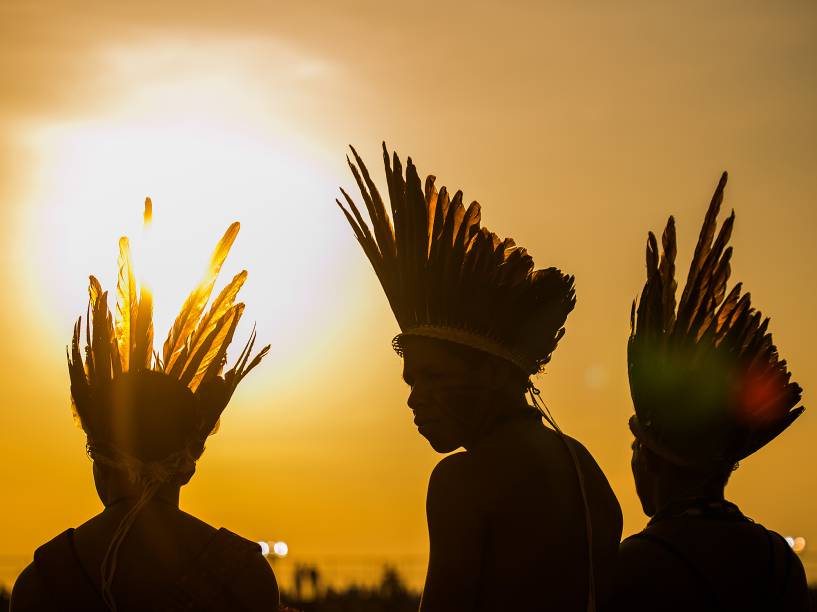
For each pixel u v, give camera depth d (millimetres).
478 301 4086
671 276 5137
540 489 3908
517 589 3822
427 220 4188
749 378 5035
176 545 4551
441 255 4129
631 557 4840
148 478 4605
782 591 4867
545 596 3820
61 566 4461
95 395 4703
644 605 4773
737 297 5117
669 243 5184
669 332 5055
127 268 5012
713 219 5211
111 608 4406
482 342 4066
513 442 3988
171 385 4715
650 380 5000
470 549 3869
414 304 4156
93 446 4680
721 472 4980
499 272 4117
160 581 4469
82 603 4422
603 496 4117
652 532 4910
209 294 5137
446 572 3863
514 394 4105
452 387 4066
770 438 5102
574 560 3881
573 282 4297
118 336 4887
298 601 16875
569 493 3971
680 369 4988
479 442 4047
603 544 4012
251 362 5008
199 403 4891
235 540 4633
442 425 4086
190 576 4496
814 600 11492
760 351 5102
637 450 5121
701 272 5141
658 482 5027
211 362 5016
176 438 4672
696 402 4941
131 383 4676
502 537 3869
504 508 3875
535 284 4145
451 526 3906
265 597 4605
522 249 4234
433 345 4094
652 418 4992
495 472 3920
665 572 4797
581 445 4238
